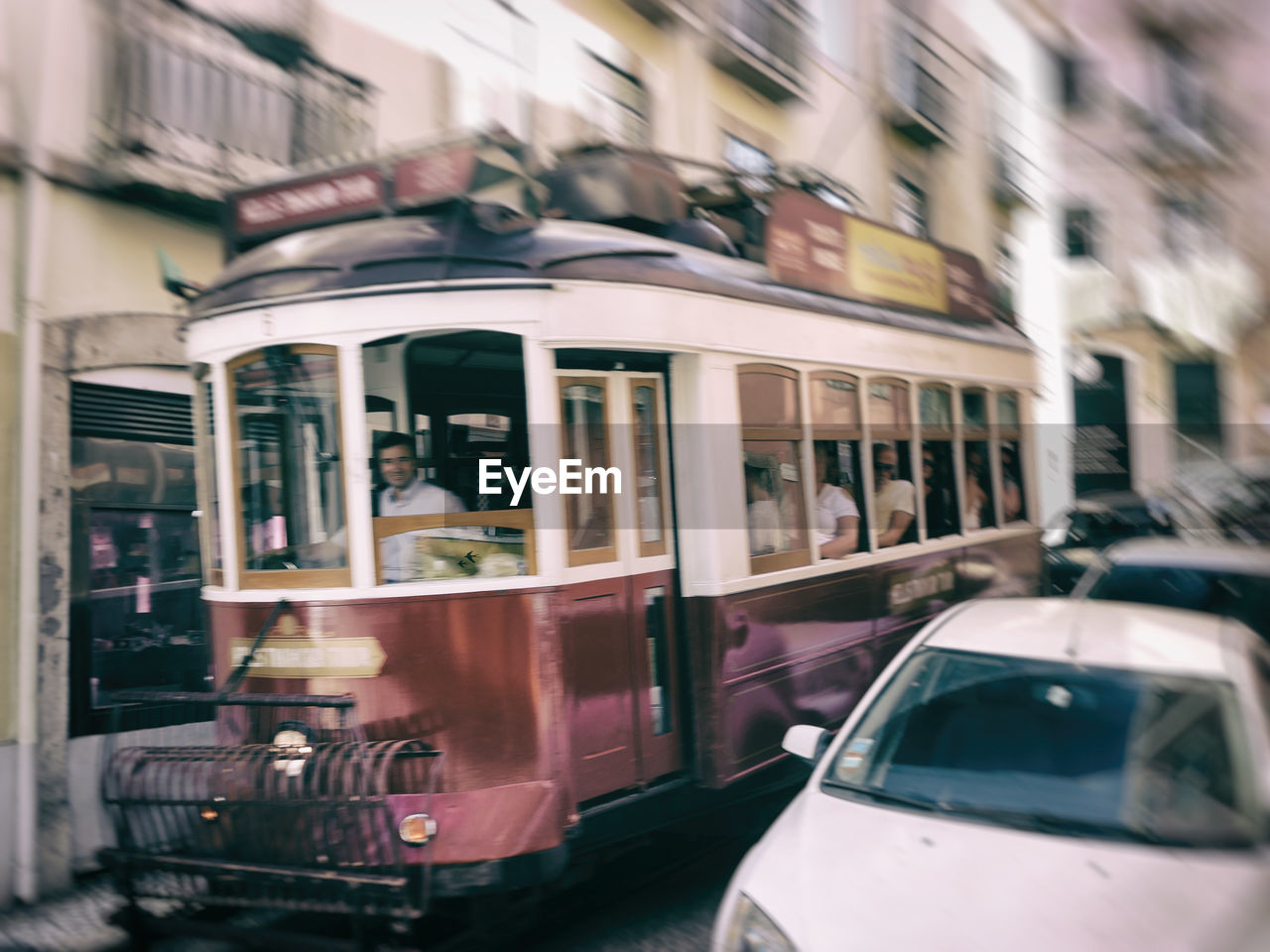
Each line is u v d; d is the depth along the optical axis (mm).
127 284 7043
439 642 4730
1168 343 15406
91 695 6664
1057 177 16109
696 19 12281
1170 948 2965
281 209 5582
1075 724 3918
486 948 4781
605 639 5230
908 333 7648
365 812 4289
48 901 6117
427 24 9352
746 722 5723
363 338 4824
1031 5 15797
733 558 5707
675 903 5500
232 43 7727
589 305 5055
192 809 4477
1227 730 3721
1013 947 3021
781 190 6652
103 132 6883
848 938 3135
